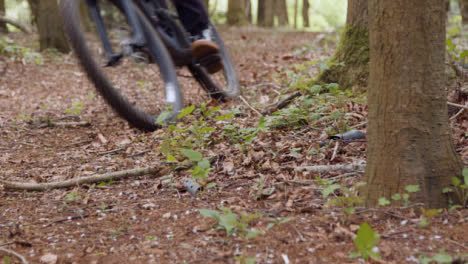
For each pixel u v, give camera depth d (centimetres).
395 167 250
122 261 221
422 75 246
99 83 395
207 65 453
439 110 252
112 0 419
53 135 514
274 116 429
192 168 344
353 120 416
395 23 243
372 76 259
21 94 798
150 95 711
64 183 338
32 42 1363
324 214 254
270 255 215
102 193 322
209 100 562
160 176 348
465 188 248
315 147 356
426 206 245
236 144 369
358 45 498
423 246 215
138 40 406
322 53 948
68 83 892
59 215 285
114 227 262
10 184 338
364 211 249
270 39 1534
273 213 260
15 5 1664
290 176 315
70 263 222
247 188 306
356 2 501
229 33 1903
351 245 219
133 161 385
